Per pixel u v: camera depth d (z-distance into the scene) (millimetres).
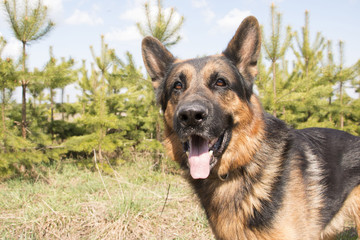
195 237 828
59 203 1001
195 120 518
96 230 832
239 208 542
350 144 679
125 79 1515
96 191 1203
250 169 545
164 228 849
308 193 571
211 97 557
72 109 2109
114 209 899
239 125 562
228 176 561
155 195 1043
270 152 556
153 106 1619
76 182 1376
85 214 906
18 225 868
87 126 1665
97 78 1877
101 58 1769
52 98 1867
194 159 555
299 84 1618
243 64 621
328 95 1886
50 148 1493
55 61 1500
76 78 1521
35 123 1766
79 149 1476
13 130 1533
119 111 2029
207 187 579
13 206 1034
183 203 1010
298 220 536
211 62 591
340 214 663
